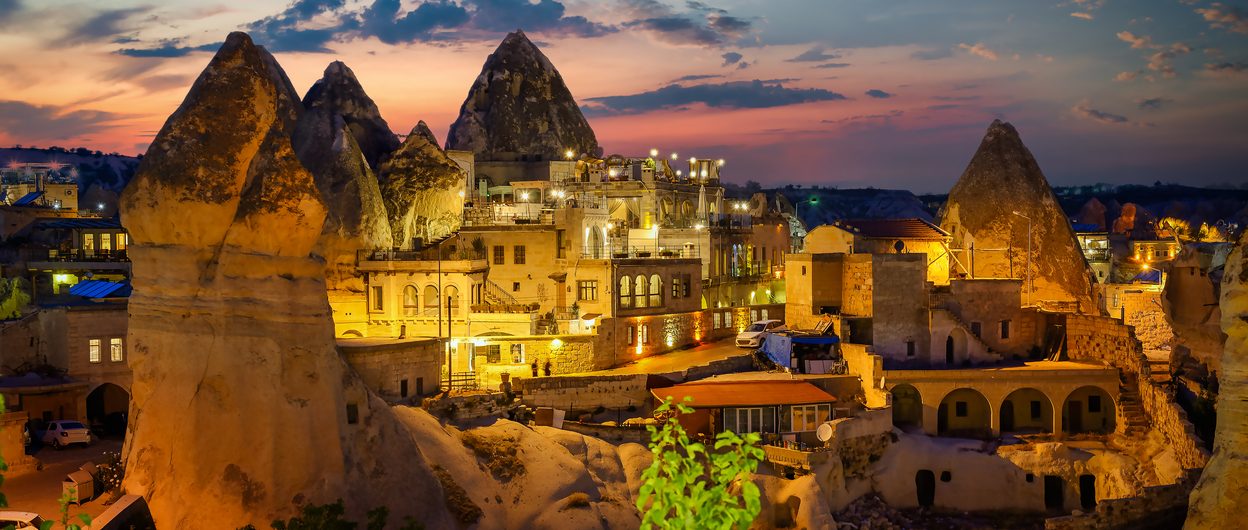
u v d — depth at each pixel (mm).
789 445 68250
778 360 77500
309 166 80938
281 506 50938
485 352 74125
